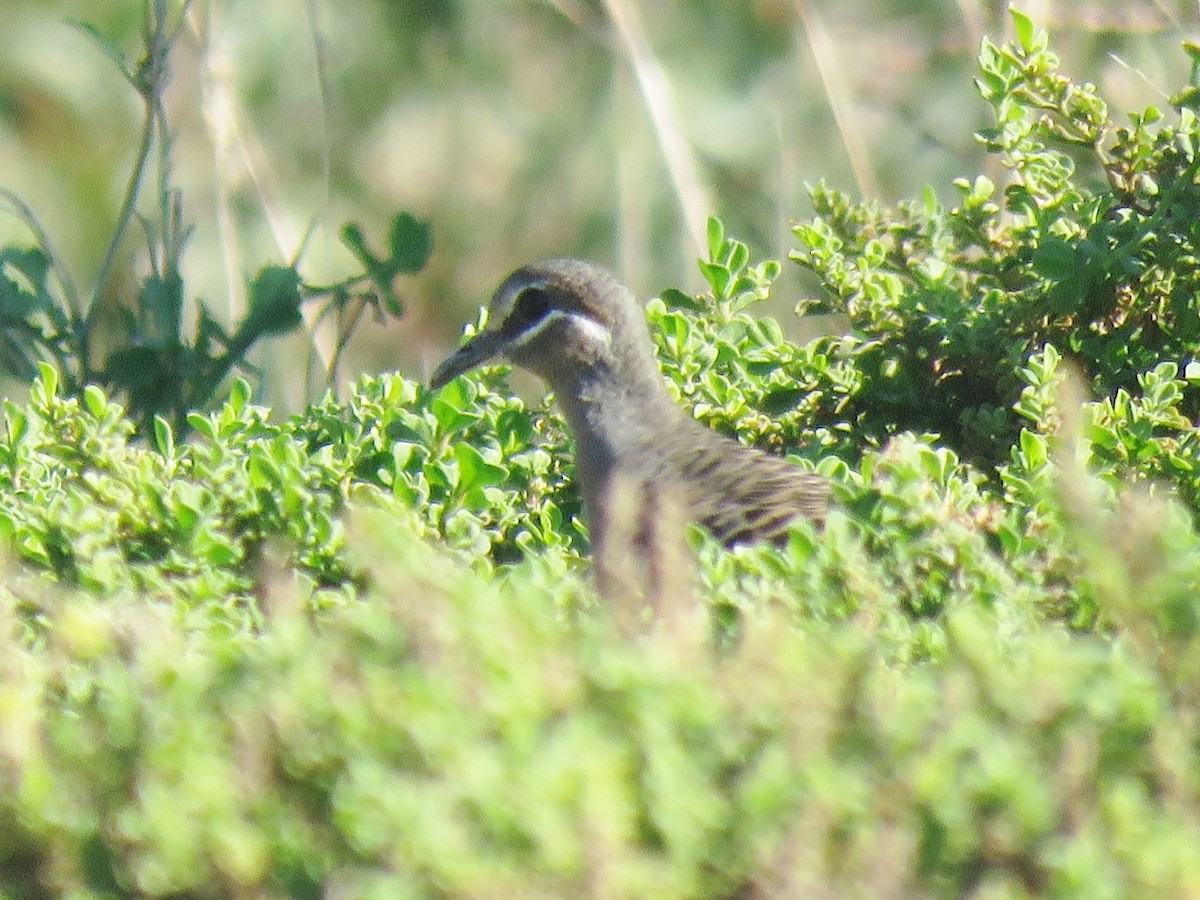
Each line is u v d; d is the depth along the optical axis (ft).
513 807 21.88
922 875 22.43
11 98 71.05
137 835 23.06
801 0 58.13
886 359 43.52
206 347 48.47
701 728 22.97
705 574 29.40
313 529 35.22
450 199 76.48
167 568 34.53
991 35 61.36
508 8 74.23
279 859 22.84
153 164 69.51
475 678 23.57
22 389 65.41
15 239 68.23
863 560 29.01
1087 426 37.11
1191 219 41.47
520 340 42.86
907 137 70.69
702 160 68.44
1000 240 44.37
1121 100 61.11
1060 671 23.57
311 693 23.63
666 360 43.45
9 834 23.89
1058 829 22.52
